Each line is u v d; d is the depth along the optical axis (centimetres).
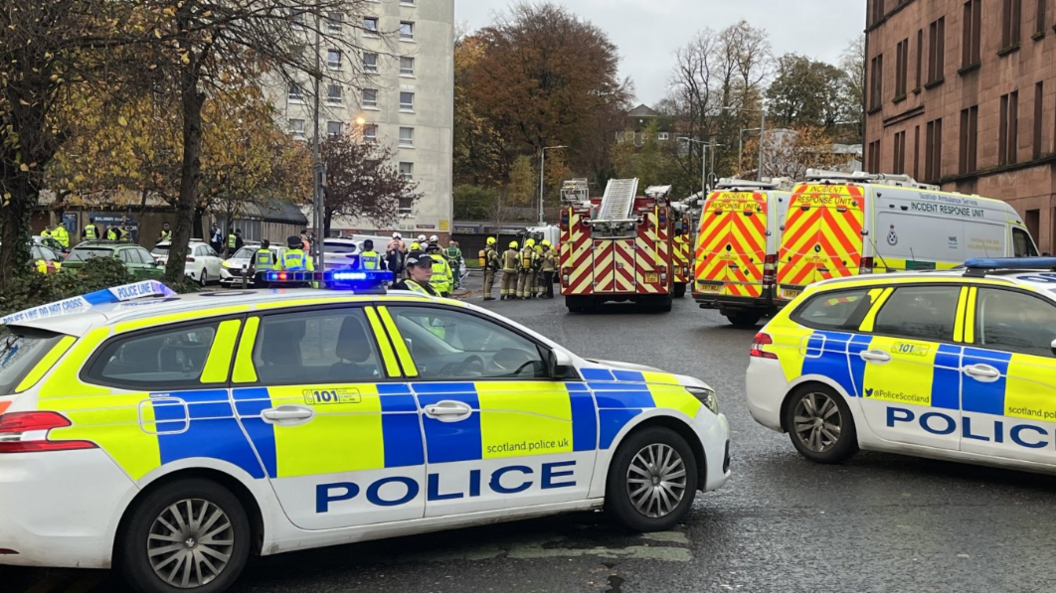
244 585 507
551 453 554
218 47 1376
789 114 8325
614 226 2302
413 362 531
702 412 613
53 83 1238
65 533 438
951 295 729
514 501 544
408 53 6800
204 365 482
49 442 436
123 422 452
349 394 503
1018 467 678
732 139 6838
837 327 783
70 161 1448
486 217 8388
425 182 6919
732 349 1553
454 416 525
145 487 456
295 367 502
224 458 468
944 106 3628
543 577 518
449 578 518
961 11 3488
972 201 1836
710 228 1912
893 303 759
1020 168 3066
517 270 2984
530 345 569
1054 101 2900
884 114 4250
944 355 711
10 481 430
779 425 805
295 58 1444
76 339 462
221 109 1551
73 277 1445
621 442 583
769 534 593
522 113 8412
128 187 2897
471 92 8606
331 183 4806
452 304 554
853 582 507
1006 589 495
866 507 652
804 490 698
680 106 7138
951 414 704
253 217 5053
